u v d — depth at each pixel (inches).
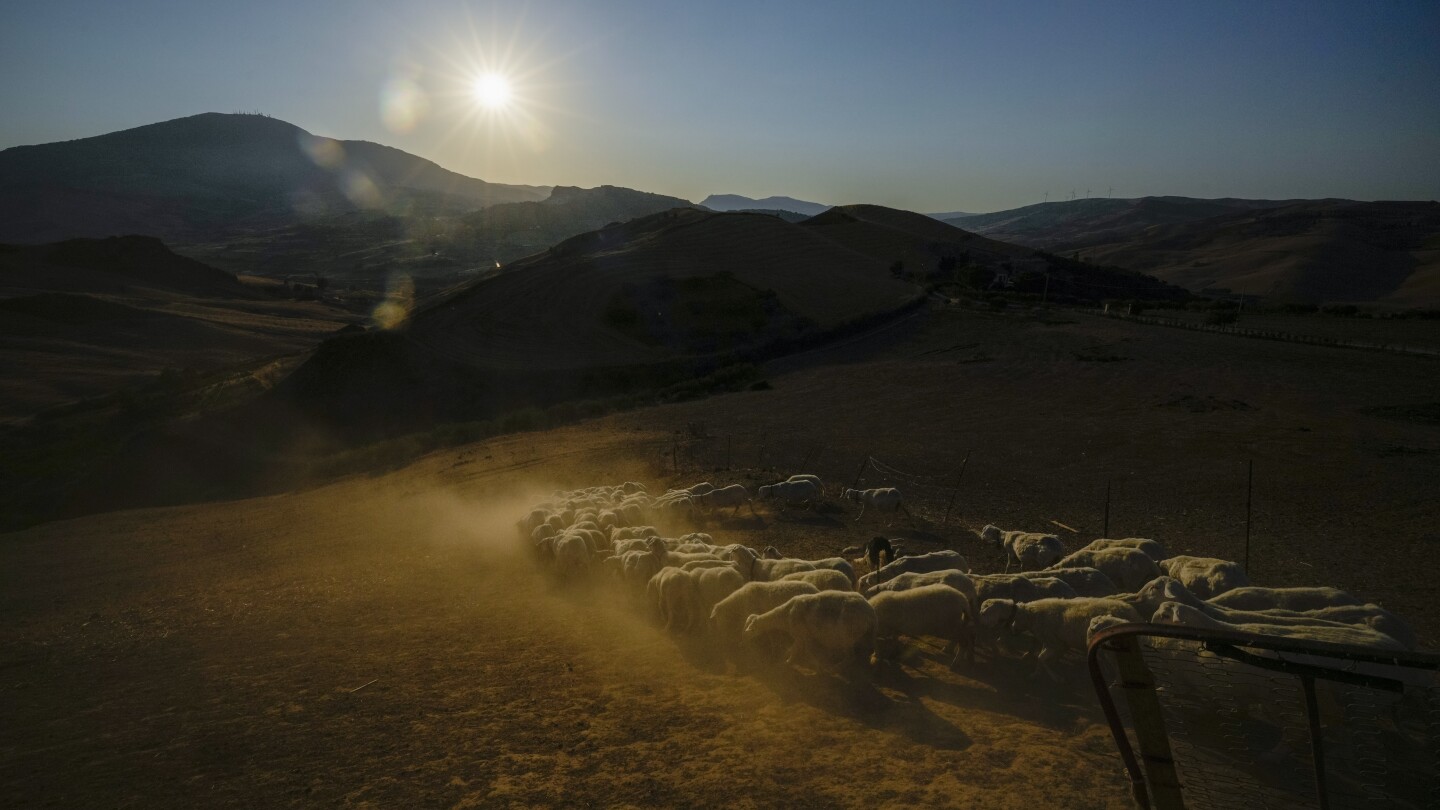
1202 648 192.2
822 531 868.0
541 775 330.6
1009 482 1197.7
